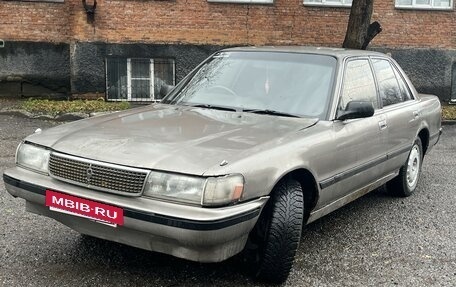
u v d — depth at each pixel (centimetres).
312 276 407
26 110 1123
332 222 537
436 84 1480
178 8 1312
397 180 611
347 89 481
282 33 1374
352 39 1132
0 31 1297
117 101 1317
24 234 467
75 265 409
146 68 1327
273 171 359
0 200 556
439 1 1452
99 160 351
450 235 507
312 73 480
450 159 875
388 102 558
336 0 1393
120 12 1283
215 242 325
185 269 408
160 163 338
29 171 389
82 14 1266
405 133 570
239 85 489
